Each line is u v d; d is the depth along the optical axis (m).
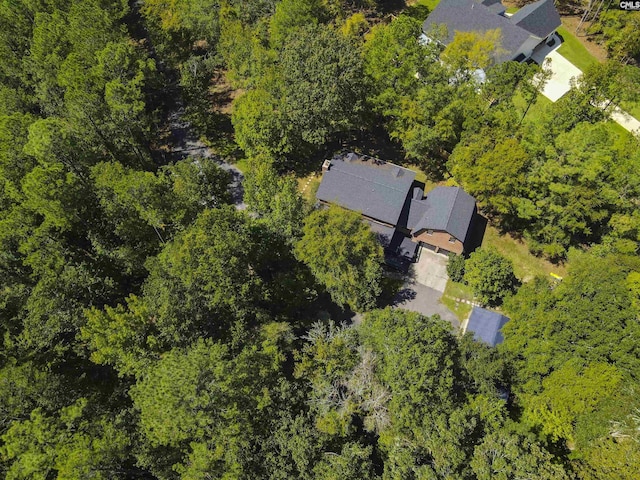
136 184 46.91
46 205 48.28
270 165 60.50
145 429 36.19
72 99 59.03
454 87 65.25
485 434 37.03
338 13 83.88
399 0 101.56
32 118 58.66
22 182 51.25
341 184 62.78
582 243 63.41
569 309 43.00
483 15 81.75
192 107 75.81
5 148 54.72
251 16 84.50
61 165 51.94
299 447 35.97
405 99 64.88
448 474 32.97
